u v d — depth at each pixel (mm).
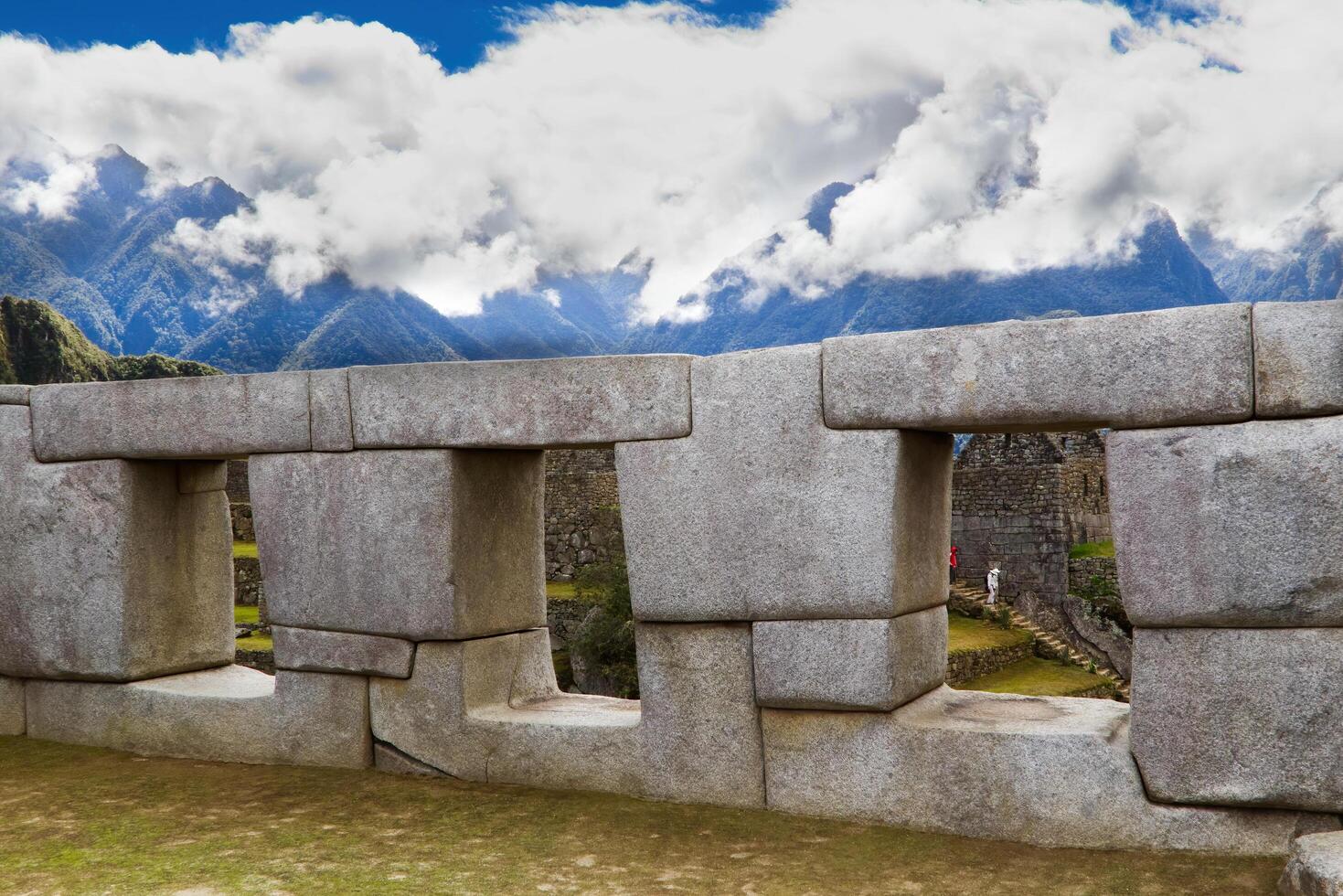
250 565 22859
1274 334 3896
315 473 5535
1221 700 4008
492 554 5500
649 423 4879
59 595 6191
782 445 4645
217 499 6582
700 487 4793
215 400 5754
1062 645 25062
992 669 22406
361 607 5449
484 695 5438
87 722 6207
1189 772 4055
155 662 6199
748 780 4789
